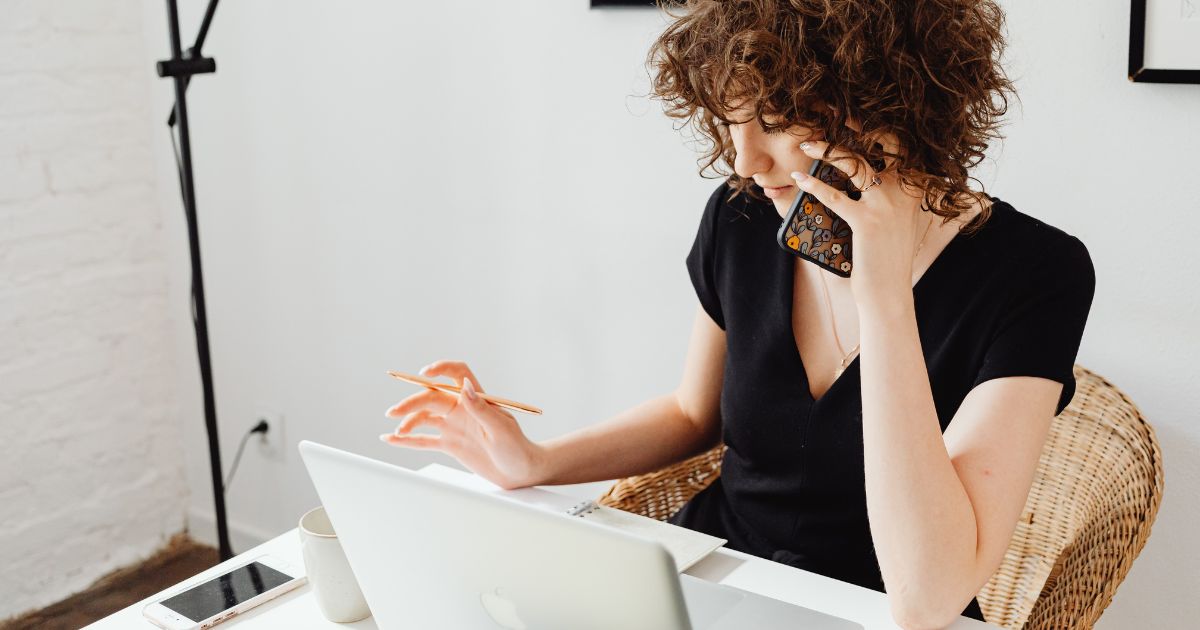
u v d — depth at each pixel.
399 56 2.07
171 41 1.80
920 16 1.02
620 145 1.86
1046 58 1.50
